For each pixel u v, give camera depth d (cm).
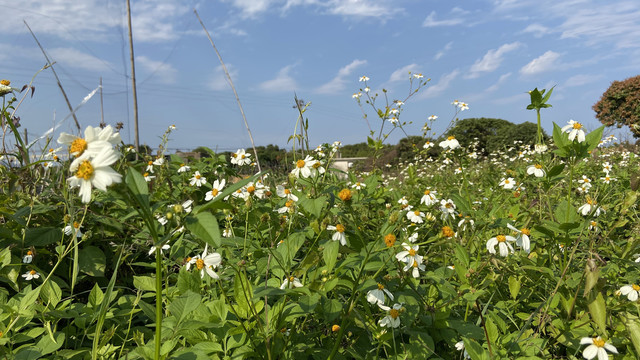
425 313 210
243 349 164
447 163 738
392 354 194
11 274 248
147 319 248
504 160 1050
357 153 1384
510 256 263
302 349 184
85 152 116
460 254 206
